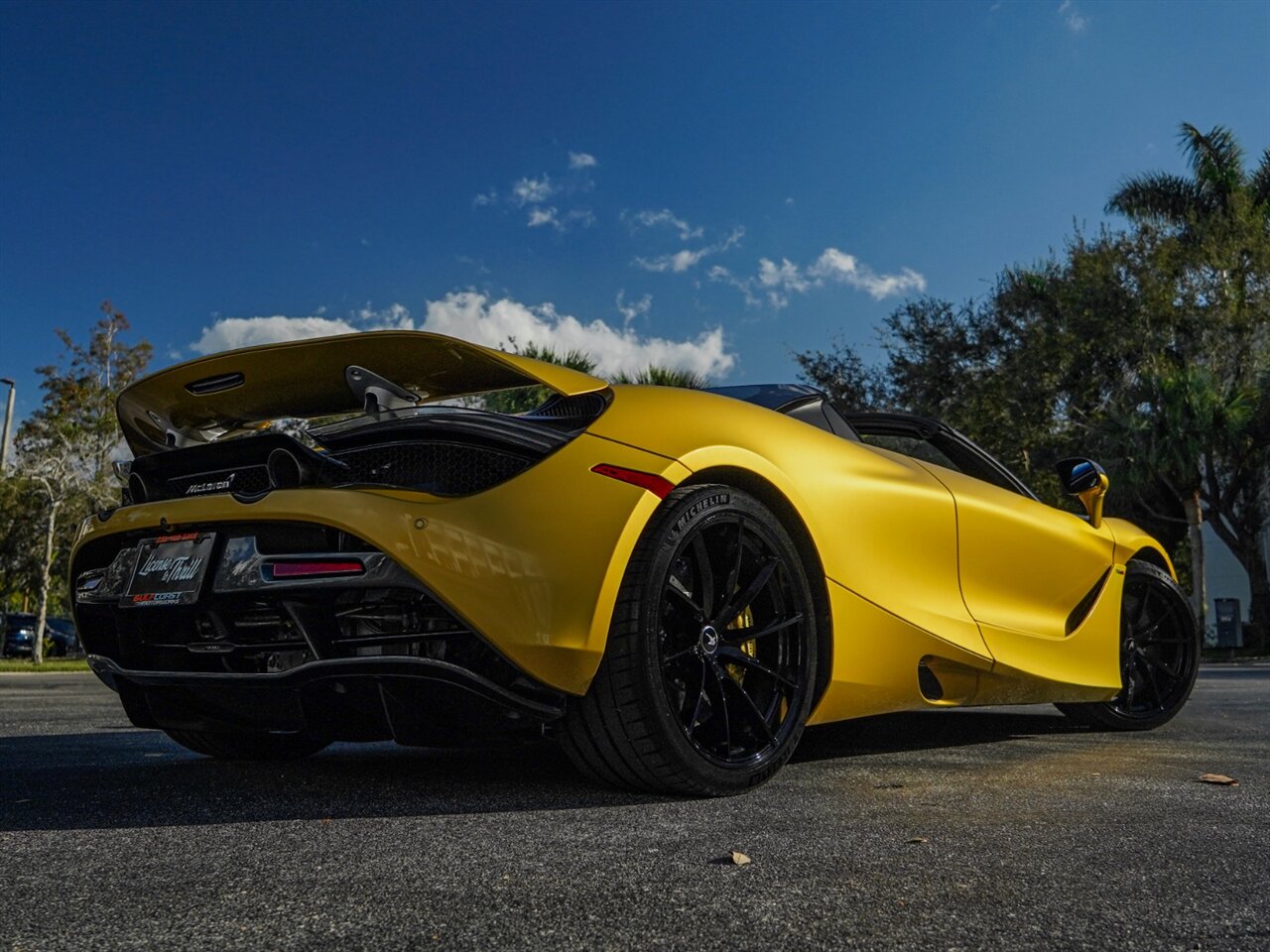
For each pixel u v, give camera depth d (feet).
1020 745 9.36
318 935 3.48
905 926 3.59
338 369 7.09
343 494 6.00
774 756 6.70
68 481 66.95
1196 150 68.33
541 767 7.70
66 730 11.46
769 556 6.92
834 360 84.17
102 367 70.18
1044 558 9.90
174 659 6.77
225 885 4.16
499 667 6.05
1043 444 69.10
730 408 7.28
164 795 6.43
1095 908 3.81
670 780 6.18
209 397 7.62
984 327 78.23
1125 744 9.49
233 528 6.37
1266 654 62.54
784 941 3.43
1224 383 63.16
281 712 6.57
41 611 60.44
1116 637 10.80
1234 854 4.69
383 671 5.86
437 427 6.19
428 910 3.78
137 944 3.40
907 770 7.57
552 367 6.67
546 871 4.36
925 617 8.19
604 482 6.12
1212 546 81.56
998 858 4.60
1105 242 69.77
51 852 4.79
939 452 10.01
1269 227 65.77
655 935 3.48
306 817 5.67
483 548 5.83
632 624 6.07
